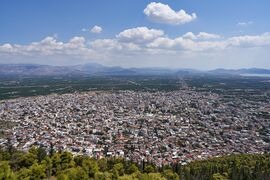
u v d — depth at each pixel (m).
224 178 119.12
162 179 107.25
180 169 121.25
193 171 124.44
